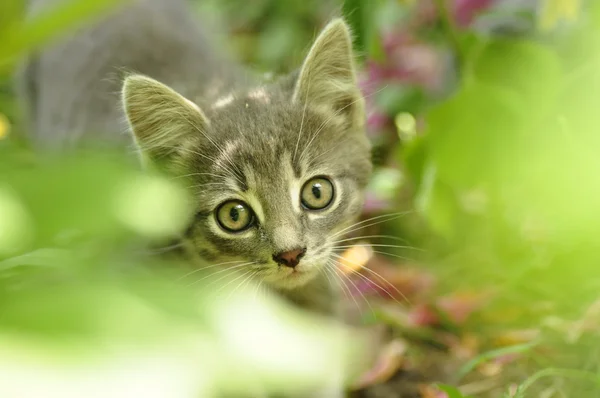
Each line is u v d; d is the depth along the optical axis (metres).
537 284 0.48
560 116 0.35
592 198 0.21
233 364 0.11
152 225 0.12
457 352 0.47
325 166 0.45
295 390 0.12
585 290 0.46
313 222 0.44
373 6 0.54
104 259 0.15
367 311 0.49
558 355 0.44
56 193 0.12
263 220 0.44
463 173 0.37
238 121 0.45
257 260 0.44
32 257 0.19
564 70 0.41
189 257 0.45
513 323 0.48
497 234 0.52
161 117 0.44
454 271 0.52
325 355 0.11
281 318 0.11
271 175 0.44
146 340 0.10
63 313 0.10
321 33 0.45
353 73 0.46
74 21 0.18
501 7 0.54
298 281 0.44
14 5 0.17
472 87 0.39
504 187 0.49
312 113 0.45
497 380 0.44
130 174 0.13
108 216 0.12
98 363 0.10
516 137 0.36
